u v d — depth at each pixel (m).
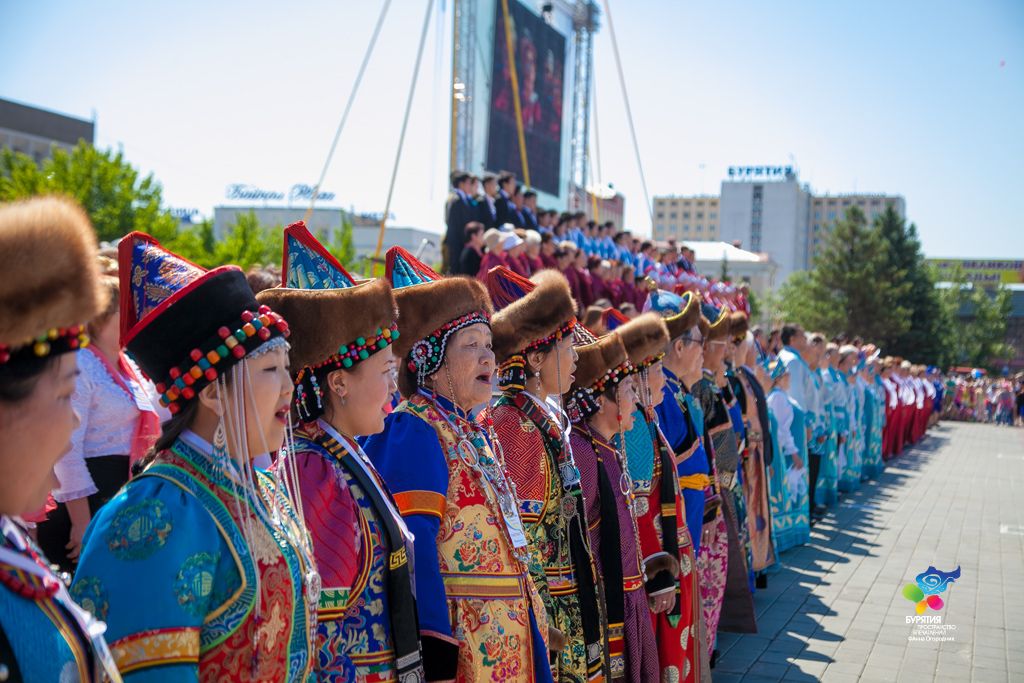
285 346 2.00
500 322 3.42
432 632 2.54
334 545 2.27
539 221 13.93
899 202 116.75
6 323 1.41
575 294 11.38
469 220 12.24
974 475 15.34
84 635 1.56
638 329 4.07
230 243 38.00
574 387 3.81
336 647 2.29
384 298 2.45
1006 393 34.91
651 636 3.90
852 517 10.82
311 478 2.31
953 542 9.37
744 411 7.04
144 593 1.73
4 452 1.48
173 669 1.71
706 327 5.43
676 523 4.18
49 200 1.52
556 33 25.62
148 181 31.16
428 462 2.75
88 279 1.51
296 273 2.64
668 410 4.68
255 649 1.86
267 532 1.95
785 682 5.27
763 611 6.76
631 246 16.17
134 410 3.75
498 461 3.11
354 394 2.45
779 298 67.25
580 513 3.41
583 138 28.67
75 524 3.54
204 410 1.94
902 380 19.86
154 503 1.80
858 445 13.57
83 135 59.34
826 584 7.58
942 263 111.88
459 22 21.06
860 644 6.00
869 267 45.59
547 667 2.95
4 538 1.49
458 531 2.82
